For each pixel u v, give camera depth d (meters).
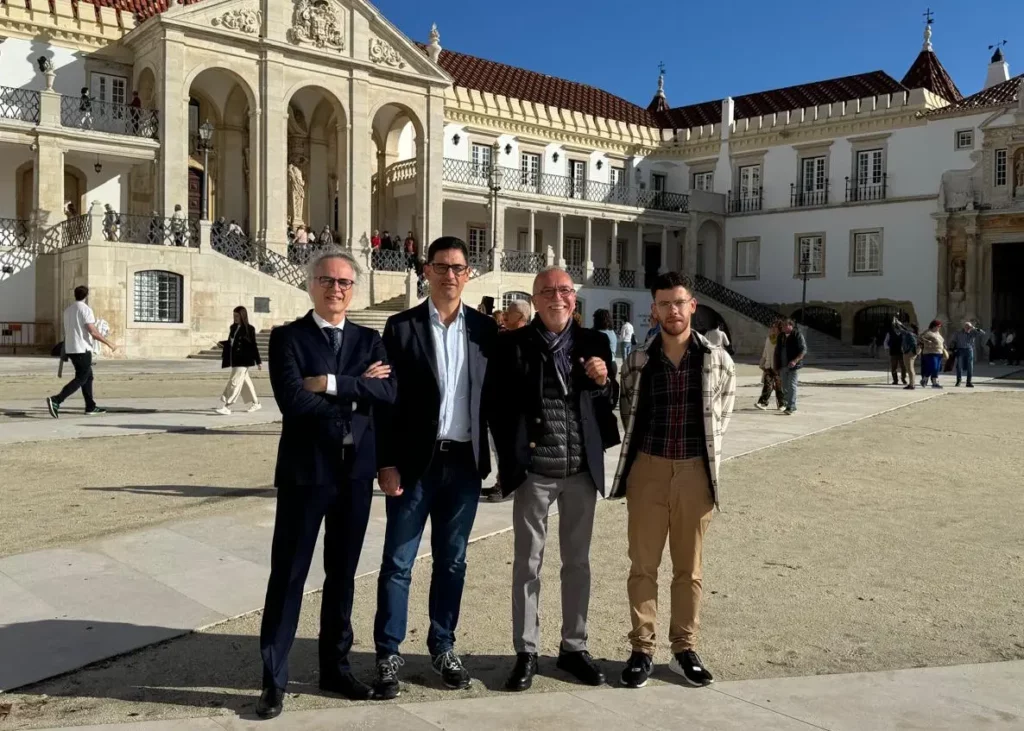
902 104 40.88
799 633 5.30
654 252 49.88
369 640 5.12
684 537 4.68
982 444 13.20
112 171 32.91
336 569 4.40
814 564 6.80
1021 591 6.18
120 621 5.19
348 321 4.55
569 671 4.67
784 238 45.03
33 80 31.00
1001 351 37.88
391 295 34.91
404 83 36.28
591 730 3.97
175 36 30.69
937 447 12.80
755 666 4.80
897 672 4.66
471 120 41.50
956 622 5.53
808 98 46.78
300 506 4.24
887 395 20.66
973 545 7.43
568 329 4.79
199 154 35.25
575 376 4.68
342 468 4.32
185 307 28.66
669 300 4.70
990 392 22.05
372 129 39.53
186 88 31.02
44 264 28.89
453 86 40.72
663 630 5.44
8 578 5.88
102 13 32.31
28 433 12.11
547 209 41.41
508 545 7.09
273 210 32.59
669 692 4.43
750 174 46.53
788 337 16.39
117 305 27.34
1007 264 39.94
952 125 39.56
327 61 33.97
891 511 8.68
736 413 16.45
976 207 38.22
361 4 34.47
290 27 33.06
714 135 47.44
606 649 5.04
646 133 48.34
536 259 40.47
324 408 4.23
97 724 3.96
